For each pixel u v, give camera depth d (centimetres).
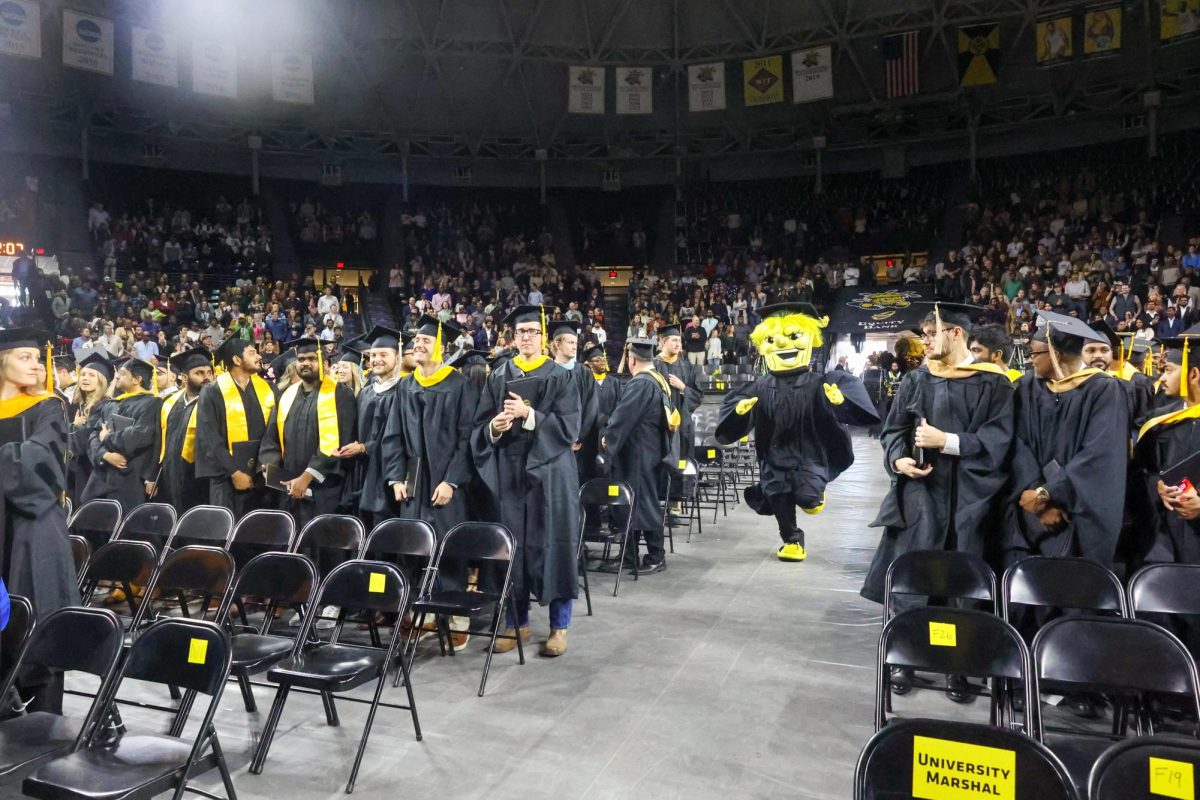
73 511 626
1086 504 363
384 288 2436
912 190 2370
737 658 448
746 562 688
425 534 439
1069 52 1897
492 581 477
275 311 1867
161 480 615
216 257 2167
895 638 291
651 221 2672
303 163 2400
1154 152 1953
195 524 494
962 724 203
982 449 397
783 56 2258
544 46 2261
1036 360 412
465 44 2228
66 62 1817
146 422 591
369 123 2358
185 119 2177
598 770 320
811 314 660
